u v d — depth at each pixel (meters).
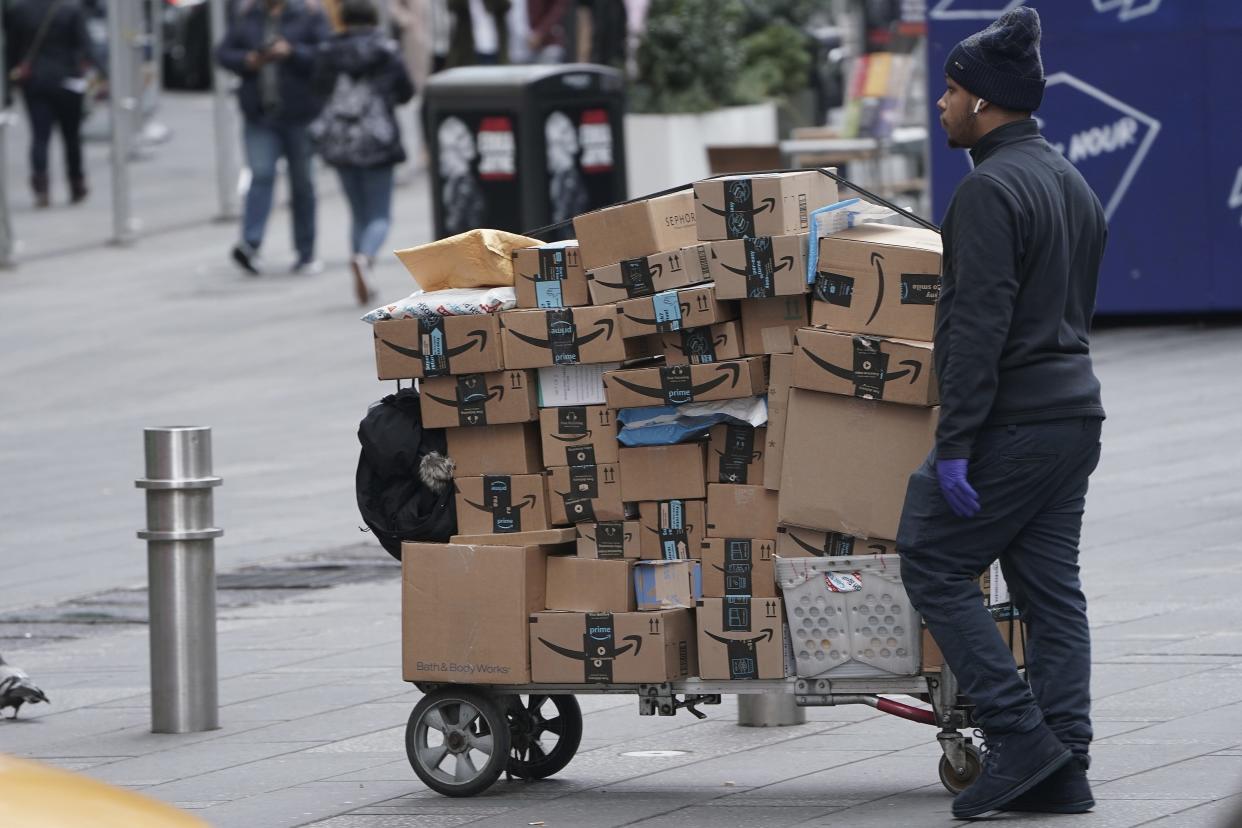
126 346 45.69
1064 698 15.33
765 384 16.20
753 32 65.94
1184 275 41.62
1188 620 21.70
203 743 19.23
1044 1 41.69
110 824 10.47
